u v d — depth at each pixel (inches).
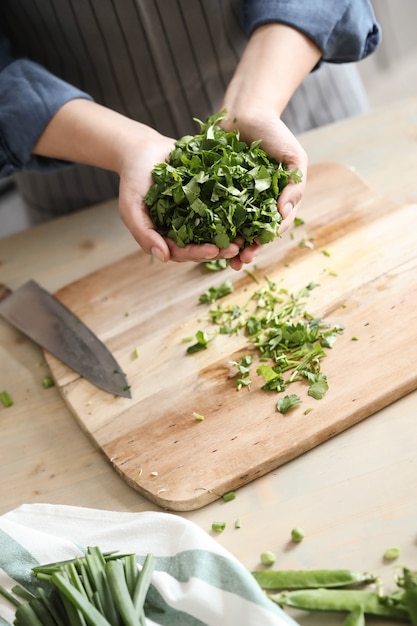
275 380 35.0
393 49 88.2
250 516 31.5
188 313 39.8
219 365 36.8
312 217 42.6
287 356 36.1
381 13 85.7
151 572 29.0
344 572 28.6
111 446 34.6
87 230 46.2
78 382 37.6
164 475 33.0
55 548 30.7
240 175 35.8
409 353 34.5
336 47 41.9
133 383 37.0
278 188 36.7
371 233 40.7
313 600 28.0
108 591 28.5
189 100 47.0
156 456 33.7
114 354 38.6
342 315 37.1
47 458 35.5
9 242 46.6
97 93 46.4
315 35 40.5
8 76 41.1
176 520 30.6
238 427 33.9
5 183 79.3
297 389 34.6
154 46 43.8
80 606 27.6
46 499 34.0
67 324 40.3
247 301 39.5
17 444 36.3
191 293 40.7
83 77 45.9
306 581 28.7
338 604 27.8
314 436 32.7
